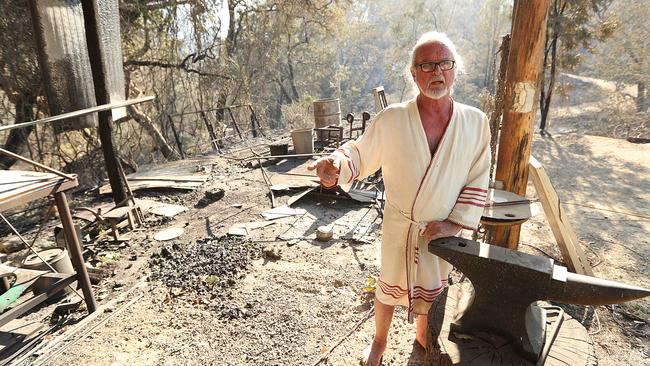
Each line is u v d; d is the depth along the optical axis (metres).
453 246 1.34
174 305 3.20
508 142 3.06
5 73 7.73
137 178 6.97
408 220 1.76
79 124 5.18
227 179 6.95
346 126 11.22
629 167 6.72
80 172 8.82
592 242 4.04
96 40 4.91
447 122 1.61
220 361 2.53
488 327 1.36
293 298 3.18
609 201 5.21
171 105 12.38
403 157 1.66
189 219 5.21
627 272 3.43
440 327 1.46
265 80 19.69
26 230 5.29
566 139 9.12
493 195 2.80
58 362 2.58
